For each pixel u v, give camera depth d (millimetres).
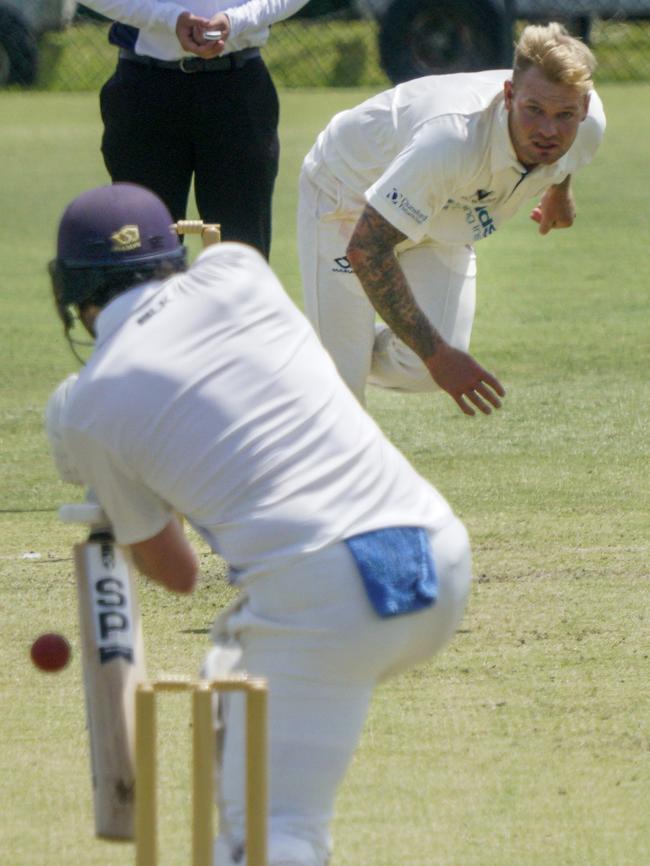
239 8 23781
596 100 21062
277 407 11727
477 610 19609
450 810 14320
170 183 24656
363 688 11758
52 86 80688
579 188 58000
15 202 55219
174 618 19641
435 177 18391
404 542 11688
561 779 14914
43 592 20641
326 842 11758
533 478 25859
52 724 16391
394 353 21906
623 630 18875
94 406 11680
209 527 11742
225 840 11539
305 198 21688
